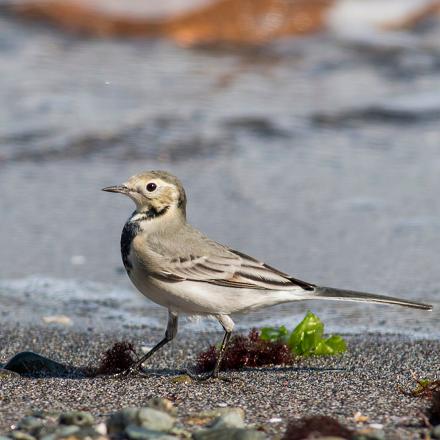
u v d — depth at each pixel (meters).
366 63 24.91
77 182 18.69
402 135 20.94
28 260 15.41
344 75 24.28
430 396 8.81
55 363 10.59
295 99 22.80
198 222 16.64
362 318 13.04
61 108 21.77
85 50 24.97
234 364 10.64
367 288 14.12
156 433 7.56
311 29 26.30
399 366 10.59
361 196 17.92
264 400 8.79
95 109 21.81
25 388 9.16
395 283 14.34
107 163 19.52
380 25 26.77
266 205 17.48
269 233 16.27
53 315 13.15
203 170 19.08
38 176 18.91
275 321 13.00
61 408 8.46
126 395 8.95
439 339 12.03
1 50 24.55
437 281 14.40
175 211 10.16
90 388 9.20
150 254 9.81
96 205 17.81
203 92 23.05
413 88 23.52
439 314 13.20
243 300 9.77
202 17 26.02
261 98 22.84
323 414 8.32
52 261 15.40
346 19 26.72
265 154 19.89
